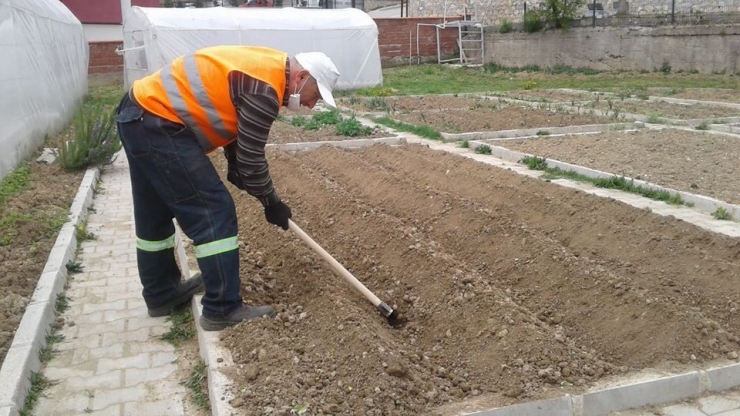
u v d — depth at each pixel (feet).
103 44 79.61
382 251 18.16
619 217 19.83
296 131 37.58
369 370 11.72
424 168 26.89
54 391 12.76
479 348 13.12
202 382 12.90
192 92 12.94
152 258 15.25
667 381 11.86
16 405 11.65
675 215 21.08
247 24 65.05
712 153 28.99
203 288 16.07
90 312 16.21
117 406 12.31
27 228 20.67
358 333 12.78
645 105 46.24
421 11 106.22
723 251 17.10
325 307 14.46
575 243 18.56
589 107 45.60
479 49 89.71
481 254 18.04
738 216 20.56
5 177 26.96
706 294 14.93
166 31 61.87
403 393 11.35
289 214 14.60
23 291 16.31
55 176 29.12
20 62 32.91
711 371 12.15
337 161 28.91
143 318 15.90
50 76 41.47
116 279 18.31
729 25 61.36
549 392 11.50
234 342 13.10
